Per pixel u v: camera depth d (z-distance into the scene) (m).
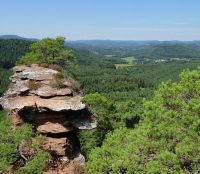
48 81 38.53
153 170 23.11
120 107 68.31
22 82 39.09
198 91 26.48
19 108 36.69
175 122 26.00
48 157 34.22
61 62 68.25
